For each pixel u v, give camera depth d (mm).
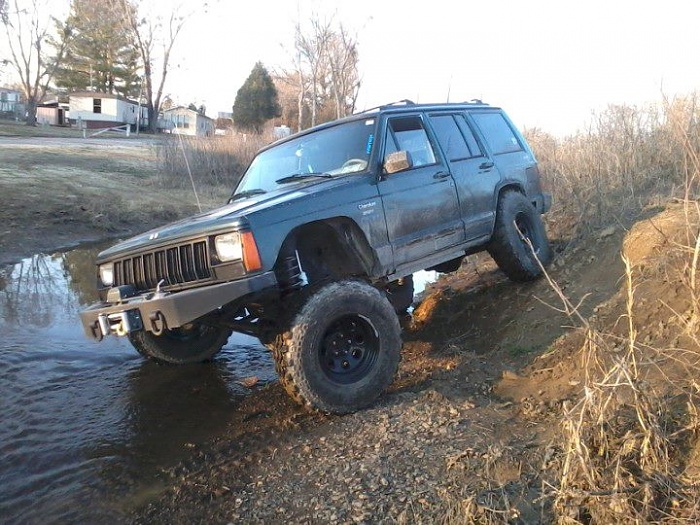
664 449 2783
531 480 2961
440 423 3717
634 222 6047
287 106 44531
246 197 5195
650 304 4324
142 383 5074
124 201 15406
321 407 3965
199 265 3936
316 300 3930
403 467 3252
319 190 4359
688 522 2412
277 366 3969
